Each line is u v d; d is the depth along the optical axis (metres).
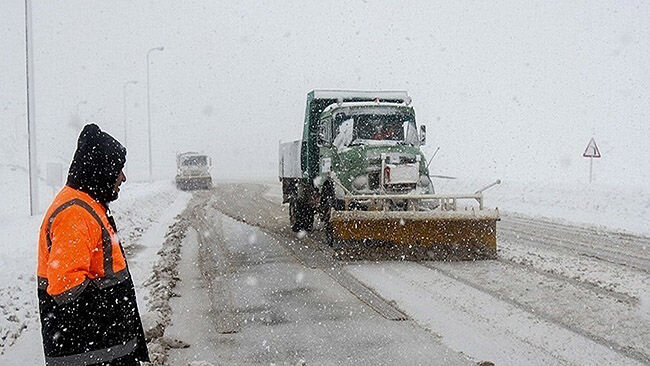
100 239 3.79
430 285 9.34
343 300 8.60
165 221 20.44
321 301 8.59
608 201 21.77
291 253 13.03
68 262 3.53
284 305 8.41
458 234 11.74
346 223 11.81
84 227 3.64
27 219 16.16
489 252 11.65
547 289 8.83
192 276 10.62
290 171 17.67
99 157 3.86
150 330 6.89
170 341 6.71
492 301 8.24
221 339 6.91
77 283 3.54
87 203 3.75
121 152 3.97
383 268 10.95
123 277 3.93
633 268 10.34
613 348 6.23
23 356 6.23
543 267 10.57
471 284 9.31
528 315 7.50
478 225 11.73
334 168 13.53
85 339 3.71
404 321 7.47
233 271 11.02
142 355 4.18
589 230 16.20
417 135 14.25
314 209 15.69
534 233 15.61
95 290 3.77
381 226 11.80
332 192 13.46
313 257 12.41
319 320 7.61
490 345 6.43
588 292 8.58
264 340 6.84
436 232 11.80
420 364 5.93
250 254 12.98
